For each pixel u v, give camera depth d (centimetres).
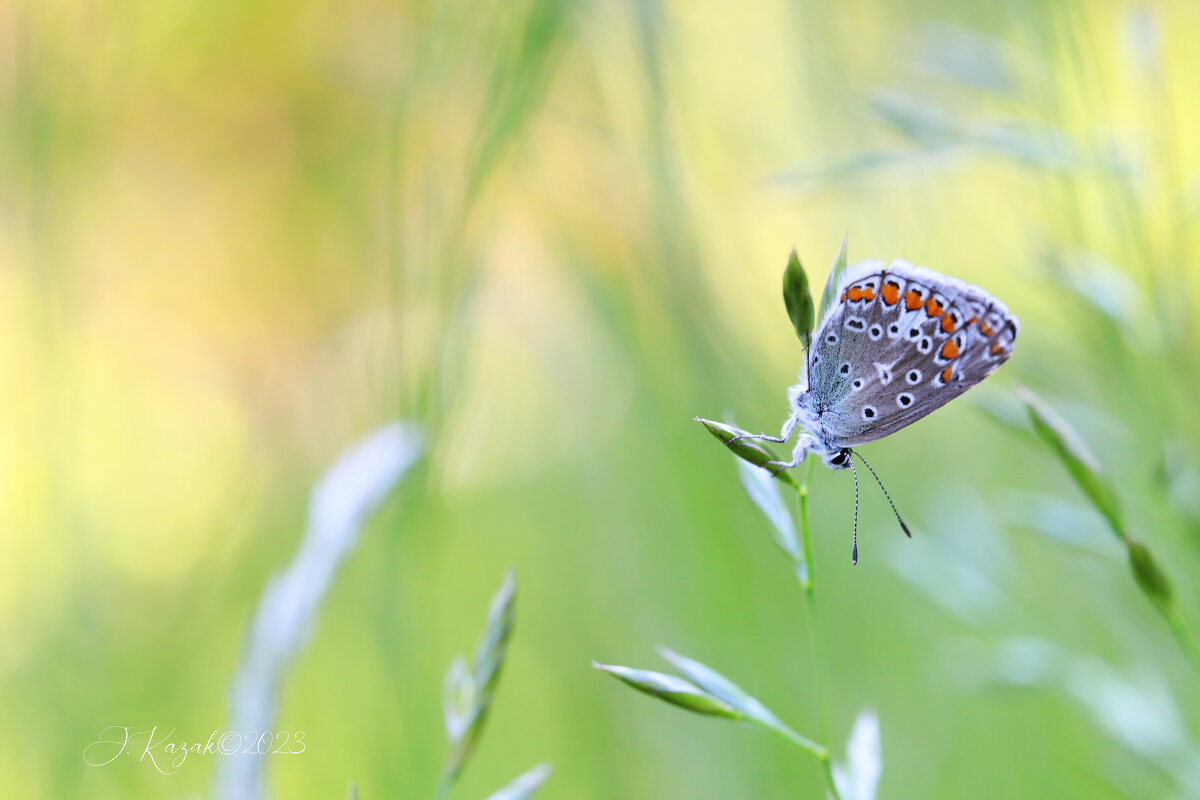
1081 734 50
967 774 51
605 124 51
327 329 52
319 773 51
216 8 56
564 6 48
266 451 53
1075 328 50
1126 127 49
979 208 52
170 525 53
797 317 46
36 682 50
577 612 52
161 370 58
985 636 50
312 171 52
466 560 55
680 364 51
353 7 51
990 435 52
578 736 52
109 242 57
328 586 47
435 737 49
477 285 49
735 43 51
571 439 54
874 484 52
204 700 51
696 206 51
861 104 51
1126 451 49
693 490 51
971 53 50
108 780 49
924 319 48
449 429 48
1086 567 50
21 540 50
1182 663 50
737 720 46
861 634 51
